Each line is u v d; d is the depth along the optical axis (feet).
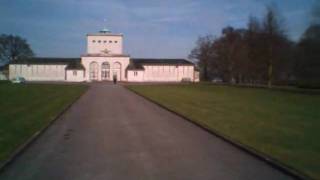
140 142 64.90
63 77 552.00
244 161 50.96
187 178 42.60
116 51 579.07
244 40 381.40
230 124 86.89
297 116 104.58
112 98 182.39
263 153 54.85
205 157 53.26
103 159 51.96
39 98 173.99
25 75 549.95
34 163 50.06
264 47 304.09
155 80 565.53
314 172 44.24
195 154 55.26
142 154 55.21
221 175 43.91
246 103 152.66
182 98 182.60
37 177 43.47
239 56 380.78
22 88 264.93
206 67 497.05
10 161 50.70
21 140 65.87
